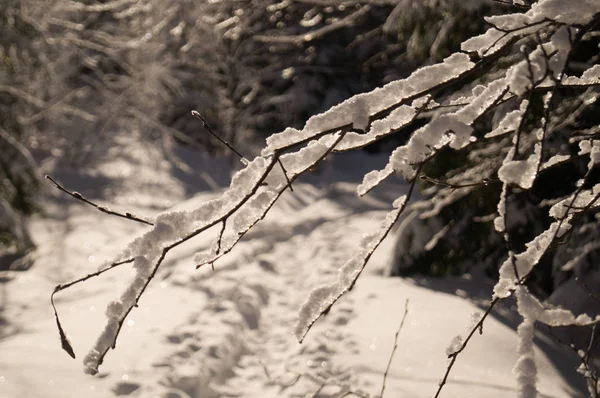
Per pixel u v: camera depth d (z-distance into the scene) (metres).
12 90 8.55
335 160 12.35
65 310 5.72
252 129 13.15
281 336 5.57
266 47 13.13
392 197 9.99
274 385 4.64
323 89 13.10
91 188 10.19
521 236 6.23
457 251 6.61
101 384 4.21
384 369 4.67
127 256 1.51
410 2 6.32
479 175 4.48
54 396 3.96
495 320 5.61
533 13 1.52
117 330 1.48
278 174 1.60
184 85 13.22
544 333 5.38
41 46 9.52
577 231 5.57
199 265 1.61
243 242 7.88
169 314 5.54
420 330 5.34
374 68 12.91
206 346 4.95
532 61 1.37
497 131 1.66
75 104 11.24
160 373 4.46
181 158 12.27
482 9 5.64
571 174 5.84
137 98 12.27
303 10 12.88
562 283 5.80
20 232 7.69
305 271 7.23
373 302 6.06
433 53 5.99
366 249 1.71
